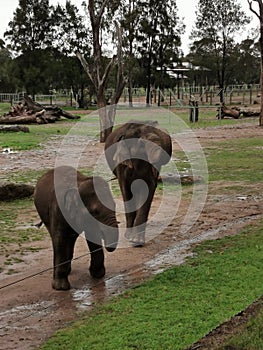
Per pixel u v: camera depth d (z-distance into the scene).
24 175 17.28
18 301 7.26
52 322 6.58
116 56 25.97
